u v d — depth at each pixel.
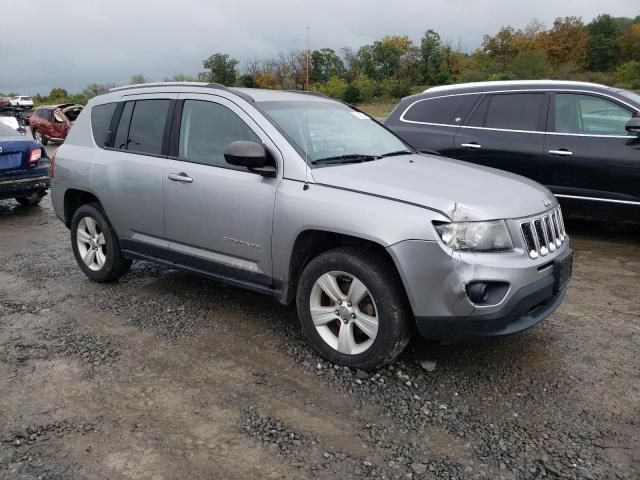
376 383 3.45
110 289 5.20
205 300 4.87
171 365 3.71
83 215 5.30
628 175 6.05
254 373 3.59
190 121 4.42
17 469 2.70
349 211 3.38
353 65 74.50
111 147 5.01
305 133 4.07
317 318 3.69
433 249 3.13
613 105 6.17
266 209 3.78
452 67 69.06
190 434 2.97
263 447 2.86
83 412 3.18
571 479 2.62
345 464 2.72
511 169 6.73
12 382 3.52
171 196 4.37
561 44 70.56
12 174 8.38
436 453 2.80
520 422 3.05
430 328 3.26
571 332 4.15
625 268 5.62
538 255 3.36
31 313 4.66
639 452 2.80
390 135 4.90
